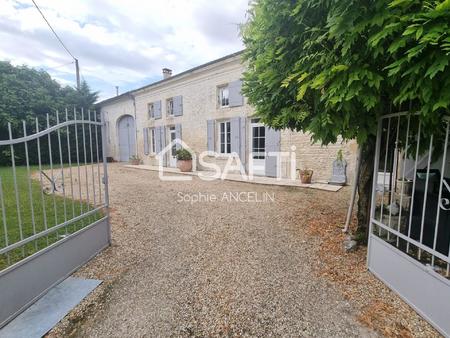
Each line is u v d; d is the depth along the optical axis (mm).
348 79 1616
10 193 4777
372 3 1414
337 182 6371
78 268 2277
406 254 1745
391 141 2395
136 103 12969
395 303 1751
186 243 2898
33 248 2375
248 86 2969
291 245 2809
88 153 11859
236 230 3311
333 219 3645
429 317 1534
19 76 12312
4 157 9898
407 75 1453
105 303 1791
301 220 3658
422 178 2215
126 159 14891
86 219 3387
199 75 9523
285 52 2125
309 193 5570
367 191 2709
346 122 1817
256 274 2199
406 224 2184
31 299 1746
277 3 2043
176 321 1613
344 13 1467
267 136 7750
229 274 2203
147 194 5559
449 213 1828
